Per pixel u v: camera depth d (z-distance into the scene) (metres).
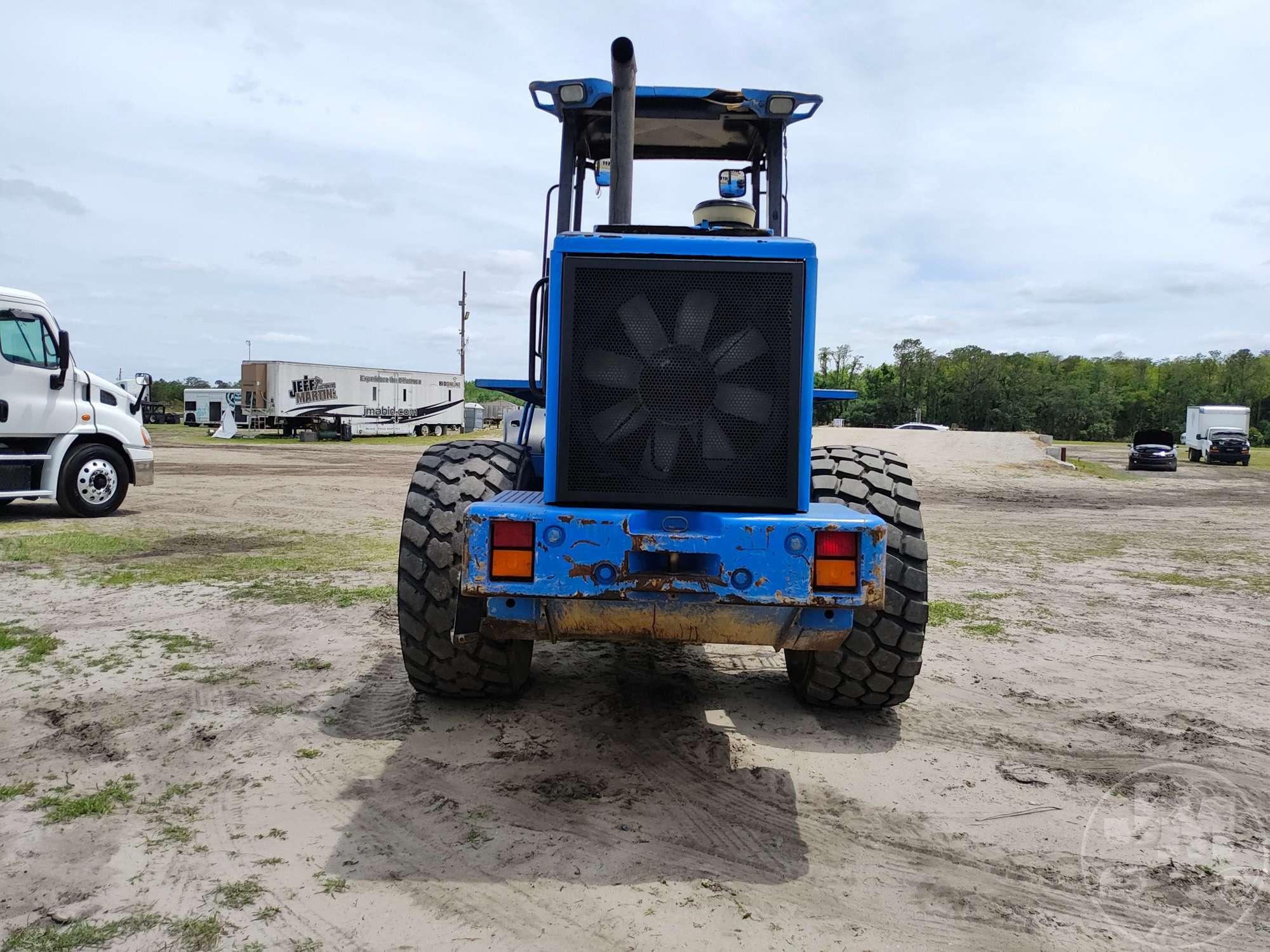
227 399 44.69
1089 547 10.37
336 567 7.54
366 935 2.28
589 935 2.31
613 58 3.63
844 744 3.69
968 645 5.43
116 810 2.95
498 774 3.30
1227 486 22.42
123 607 5.92
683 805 3.09
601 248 3.02
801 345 2.99
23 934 2.25
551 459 3.04
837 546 2.80
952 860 2.76
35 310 10.20
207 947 2.21
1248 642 5.68
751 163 5.32
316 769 3.32
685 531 2.83
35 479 10.54
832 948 2.28
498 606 3.08
